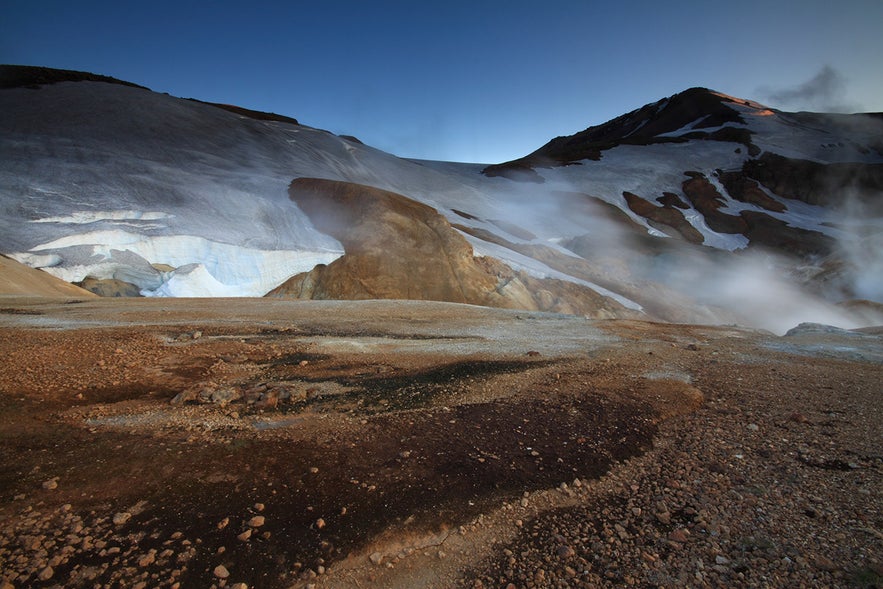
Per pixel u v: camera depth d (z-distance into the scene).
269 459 5.36
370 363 10.01
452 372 9.47
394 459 5.51
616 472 5.49
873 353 12.47
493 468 5.42
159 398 7.29
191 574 3.64
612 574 3.81
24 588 3.41
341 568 3.83
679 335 15.05
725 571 3.77
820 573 3.68
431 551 4.11
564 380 8.92
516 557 4.05
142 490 4.65
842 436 6.39
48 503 4.37
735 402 7.95
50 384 7.41
